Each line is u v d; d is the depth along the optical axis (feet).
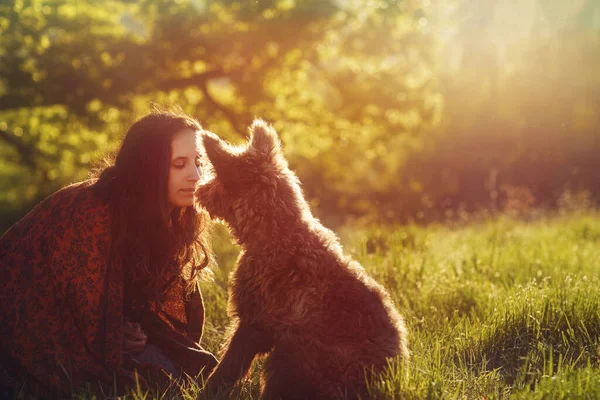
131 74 50.34
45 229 10.62
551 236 28.09
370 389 9.55
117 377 10.52
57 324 10.46
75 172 65.51
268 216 10.37
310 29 51.72
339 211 80.84
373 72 56.95
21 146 63.72
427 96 58.08
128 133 11.37
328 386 9.72
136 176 11.06
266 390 9.86
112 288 10.71
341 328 9.84
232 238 11.12
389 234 23.71
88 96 50.67
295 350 9.82
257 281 10.19
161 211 11.00
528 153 81.66
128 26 56.70
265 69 55.36
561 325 13.15
